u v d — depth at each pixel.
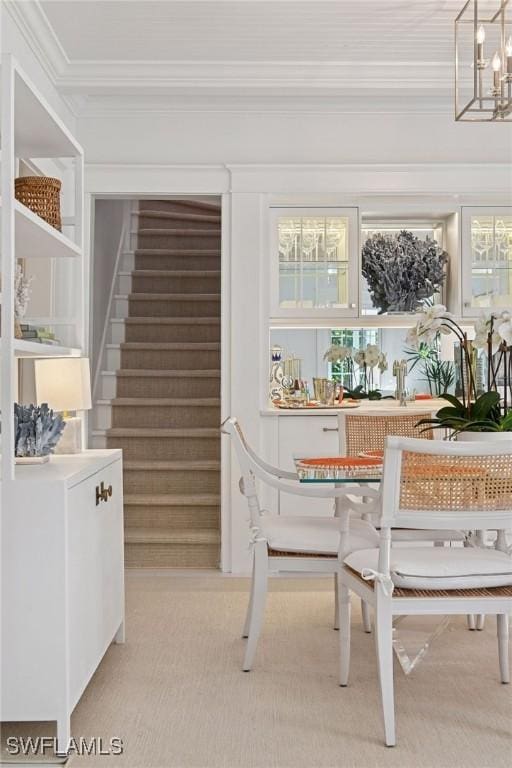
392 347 5.66
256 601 3.29
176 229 7.72
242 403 5.14
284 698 2.99
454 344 5.64
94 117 5.14
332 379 5.64
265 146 5.15
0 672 2.54
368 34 4.24
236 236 5.14
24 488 2.55
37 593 2.55
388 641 2.64
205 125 5.15
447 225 5.63
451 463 2.64
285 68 4.62
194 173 5.14
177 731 2.70
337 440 5.14
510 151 5.20
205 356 6.66
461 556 2.82
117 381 6.41
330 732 2.69
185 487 5.71
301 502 5.11
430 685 3.14
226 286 5.16
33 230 2.99
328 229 5.40
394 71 4.64
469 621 3.86
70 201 5.03
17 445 3.00
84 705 2.93
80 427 3.65
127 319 6.84
